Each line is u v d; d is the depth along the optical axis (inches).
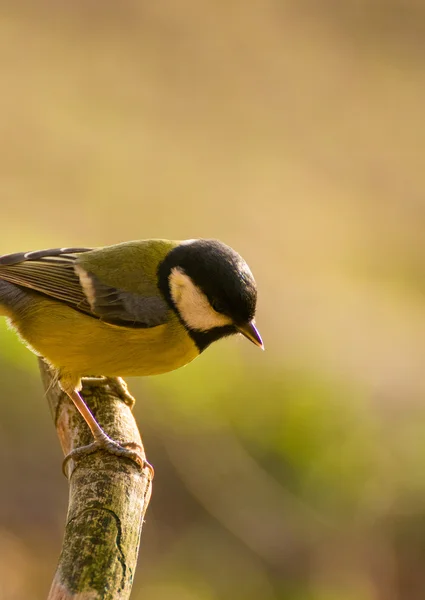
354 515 492.1
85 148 862.5
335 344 640.4
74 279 293.9
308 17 1234.6
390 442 528.7
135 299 285.0
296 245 810.8
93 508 223.1
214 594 443.8
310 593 456.4
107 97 968.3
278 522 475.2
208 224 804.0
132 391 495.5
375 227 872.3
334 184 930.1
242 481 482.9
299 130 1012.5
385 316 714.2
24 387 475.2
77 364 289.1
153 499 465.7
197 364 524.7
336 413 532.1
